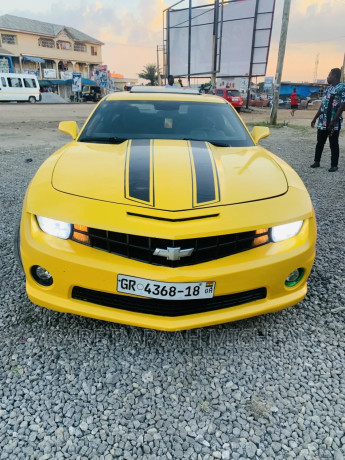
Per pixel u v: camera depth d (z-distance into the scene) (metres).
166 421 1.62
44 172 2.21
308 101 38.66
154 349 2.04
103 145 2.63
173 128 2.93
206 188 1.97
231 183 2.06
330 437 1.56
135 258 1.81
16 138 10.11
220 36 17.80
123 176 2.04
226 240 1.83
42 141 9.63
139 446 1.50
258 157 2.55
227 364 1.96
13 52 47.41
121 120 2.97
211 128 2.99
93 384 1.79
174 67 19.52
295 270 2.01
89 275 1.81
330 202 4.77
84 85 41.69
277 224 1.91
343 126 15.55
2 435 1.51
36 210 1.91
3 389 1.73
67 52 53.09
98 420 1.60
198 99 3.36
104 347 2.04
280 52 13.97
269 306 1.99
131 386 1.79
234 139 2.92
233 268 1.82
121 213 1.81
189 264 1.81
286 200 2.04
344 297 2.59
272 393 1.79
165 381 1.83
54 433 1.53
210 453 1.48
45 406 1.66
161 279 1.76
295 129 13.45
